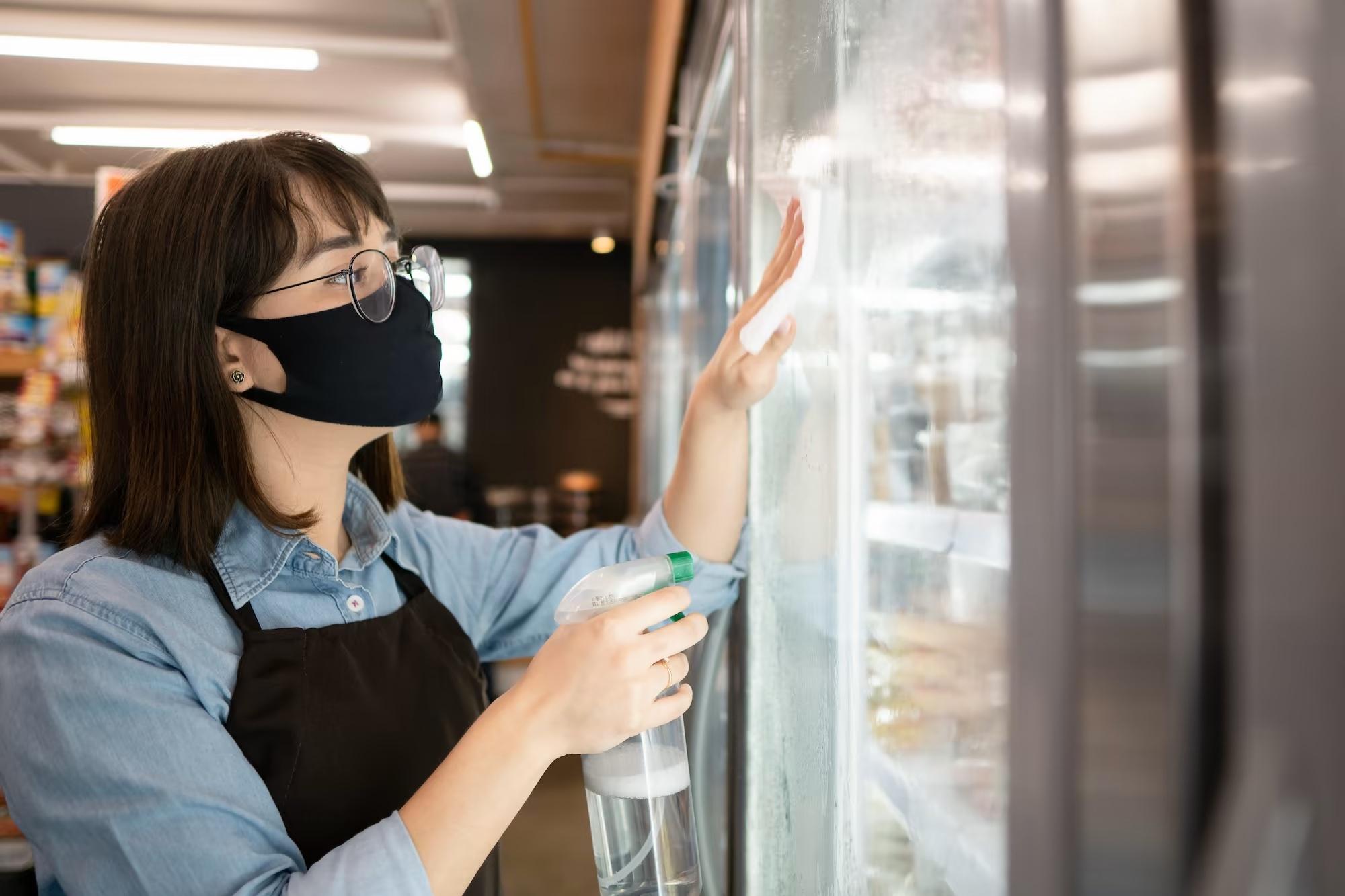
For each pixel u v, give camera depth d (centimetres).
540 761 69
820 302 87
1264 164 22
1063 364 29
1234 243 23
